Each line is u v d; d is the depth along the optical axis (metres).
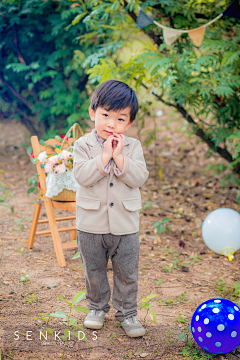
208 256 3.73
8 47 6.58
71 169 3.32
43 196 3.51
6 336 2.28
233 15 3.58
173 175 6.38
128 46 5.58
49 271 3.25
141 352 2.22
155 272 3.33
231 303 2.25
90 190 2.21
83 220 2.23
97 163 2.13
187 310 2.71
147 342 2.33
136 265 2.34
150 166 6.77
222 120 4.87
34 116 7.27
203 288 3.06
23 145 7.57
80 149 2.26
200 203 5.24
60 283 3.04
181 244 3.95
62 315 2.16
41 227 4.36
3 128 9.21
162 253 3.75
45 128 7.06
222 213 3.68
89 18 4.53
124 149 2.30
